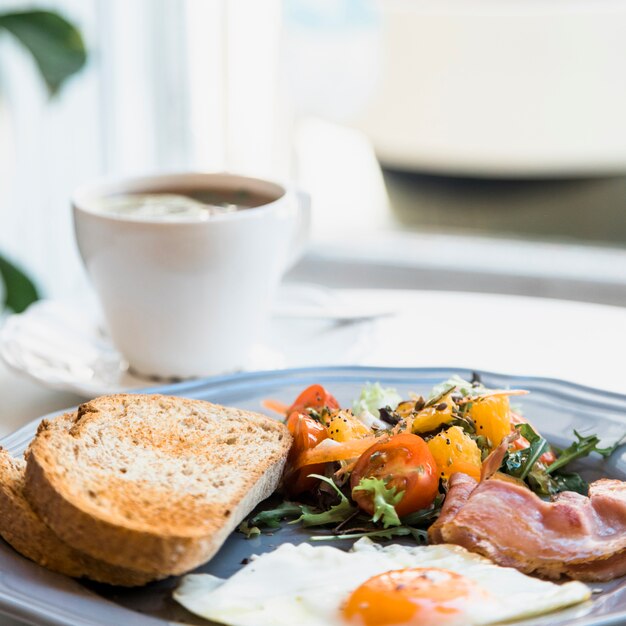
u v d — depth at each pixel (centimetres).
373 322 78
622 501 55
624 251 140
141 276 70
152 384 72
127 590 51
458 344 78
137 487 54
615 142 133
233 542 55
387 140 138
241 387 67
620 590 51
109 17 130
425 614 49
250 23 125
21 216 142
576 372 74
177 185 77
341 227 147
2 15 104
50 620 48
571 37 126
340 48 133
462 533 54
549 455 61
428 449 58
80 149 138
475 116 133
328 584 51
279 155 134
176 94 130
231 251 70
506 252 142
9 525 52
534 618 49
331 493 58
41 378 69
